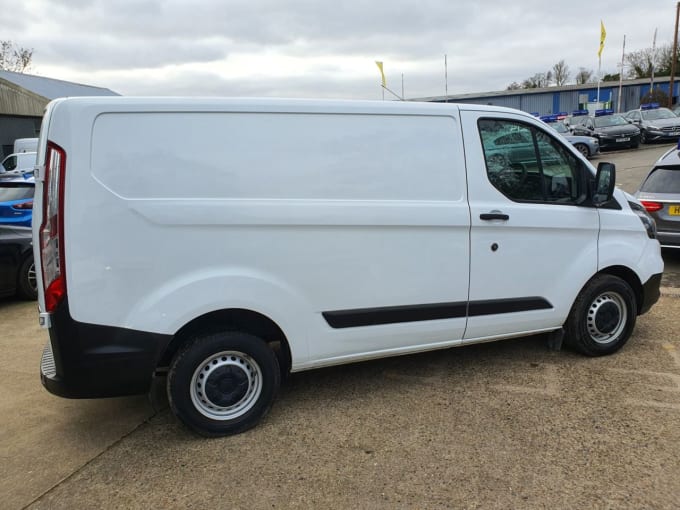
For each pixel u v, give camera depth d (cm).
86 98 288
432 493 270
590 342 422
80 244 283
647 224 446
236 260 312
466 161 364
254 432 334
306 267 329
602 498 262
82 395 297
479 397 370
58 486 286
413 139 349
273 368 336
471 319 378
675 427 322
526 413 346
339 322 343
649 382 384
